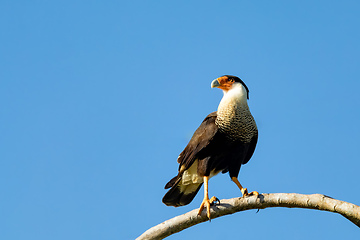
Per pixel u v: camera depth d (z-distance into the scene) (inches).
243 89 477.7
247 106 473.4
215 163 474.9
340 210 321.7
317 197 332.8
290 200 341.4
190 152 467.5
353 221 319.9
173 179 497.7
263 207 355.9
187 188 501.4
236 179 476.7
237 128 460.4
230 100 464.4
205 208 373.4
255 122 483.8
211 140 459.2
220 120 462.6
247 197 362.0
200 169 463.2
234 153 471.5
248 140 471.5
